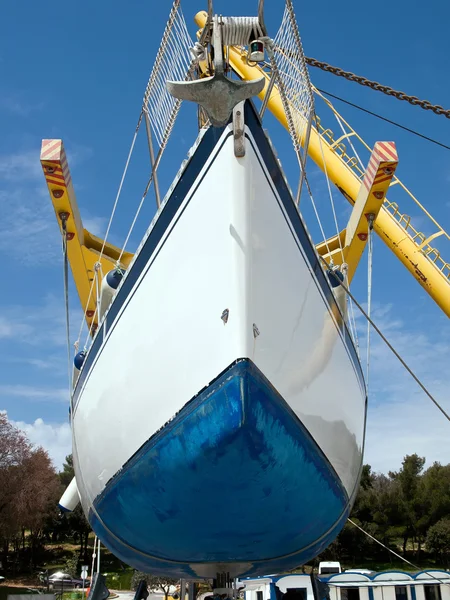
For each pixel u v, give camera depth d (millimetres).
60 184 7281
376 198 8500
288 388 4496
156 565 5719
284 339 4539
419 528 38281
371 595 14969
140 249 5117
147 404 4781
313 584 6078
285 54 6023
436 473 42812
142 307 4961
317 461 4812
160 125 5895
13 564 40875
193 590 6574
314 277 5055
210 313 4340
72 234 8047
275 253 4566
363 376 6602
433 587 15070
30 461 38625
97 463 5438
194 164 4672
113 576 37688
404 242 11750
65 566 37750
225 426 4168
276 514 4750
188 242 4613
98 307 6156
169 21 5430
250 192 4379
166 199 4863
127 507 5094
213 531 4863
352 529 38125
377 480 46188
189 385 4418
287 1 5410
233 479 4383
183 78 5391
